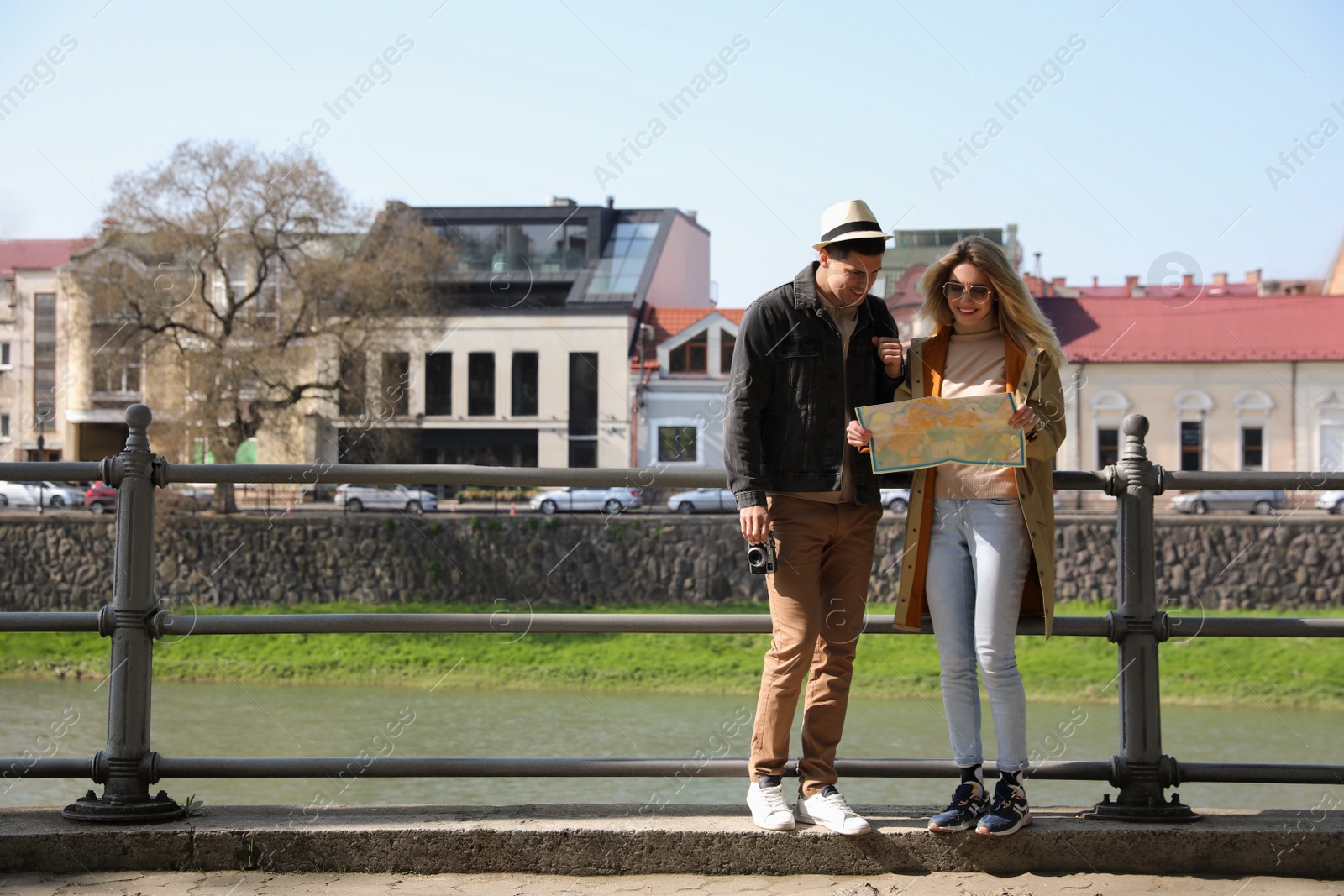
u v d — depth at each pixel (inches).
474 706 757.9
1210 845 130.7
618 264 1759.4
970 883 126.4
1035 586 137.8
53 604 1145.4
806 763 136.6
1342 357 1534.2
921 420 130.0
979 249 134.9
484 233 1759.4
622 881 127.3
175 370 1197.7
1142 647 138.6
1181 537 1120.2
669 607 1139.9
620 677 873.5
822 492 133.9
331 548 1154.7
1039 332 133.8
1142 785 137.7
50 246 1733.5
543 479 137.4
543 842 129.6
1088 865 130.7
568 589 1148.5
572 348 1678.2
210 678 896.3
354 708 740.7
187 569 1150.3
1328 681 850.8
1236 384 1553.9
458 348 1690.5
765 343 133.7
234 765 135.1
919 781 408.8
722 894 122.6
